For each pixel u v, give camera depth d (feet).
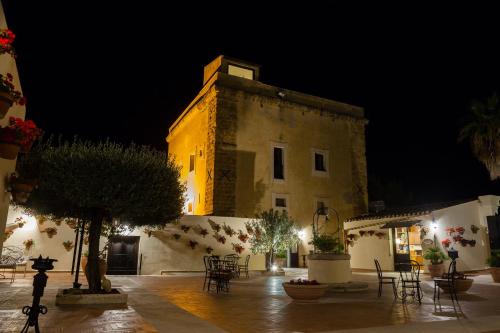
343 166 84.07
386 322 23.17
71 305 27.09
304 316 24.85
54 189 27.81
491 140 66.80
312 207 78.43
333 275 39.04
